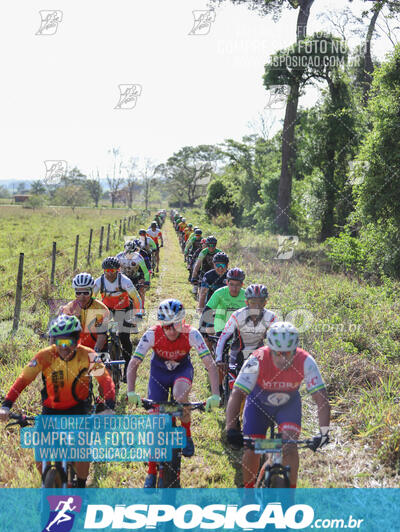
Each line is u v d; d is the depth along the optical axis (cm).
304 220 2925
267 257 1858
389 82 1594
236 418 374
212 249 962
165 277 1662
